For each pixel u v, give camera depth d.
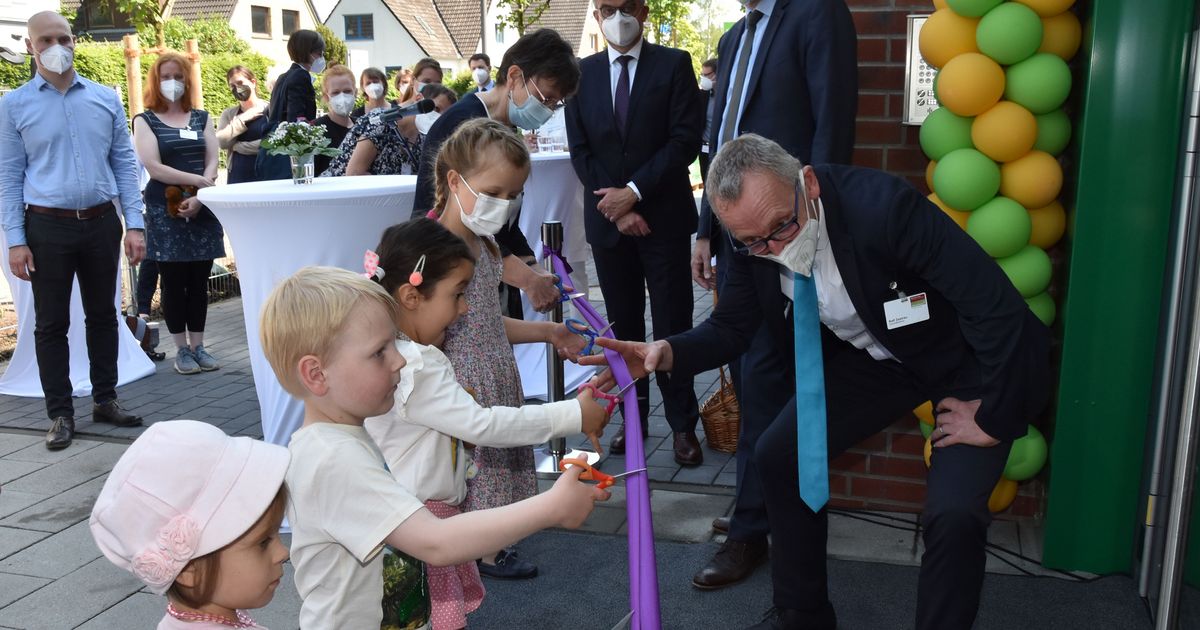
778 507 2.75
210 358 6.39
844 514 3.83
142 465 1.39
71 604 3.27
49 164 4.76
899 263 2.40
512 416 2.11
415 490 2.23
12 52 7.32
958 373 2.53
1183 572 2.60
